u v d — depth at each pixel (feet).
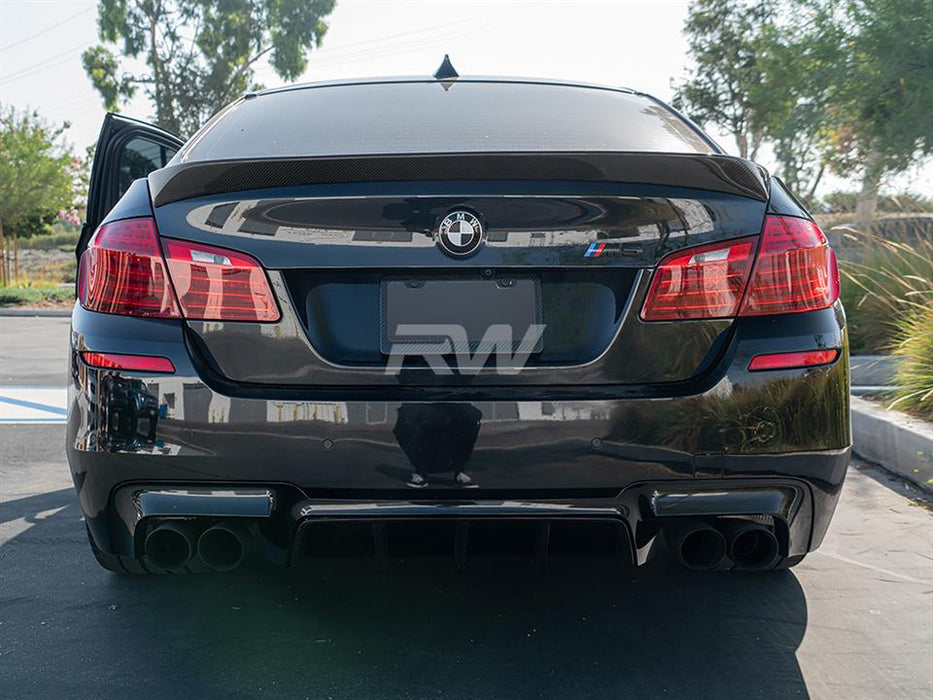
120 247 7.39
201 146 8.88
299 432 7.05
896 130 40.88
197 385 7.14
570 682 7.56
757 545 7.87
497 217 7.18
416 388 7.16
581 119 9.23
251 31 152.35
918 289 25.64
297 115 9.29
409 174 7.20
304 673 7.70
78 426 7.42
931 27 40.24
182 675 7.68
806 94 43.80
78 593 9.51
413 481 7.07
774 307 7.38
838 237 31.32
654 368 7.24
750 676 7.72
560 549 7.50
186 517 7.26
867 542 11.41
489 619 8.79
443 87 9.92
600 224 7.22
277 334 7.18
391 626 8.62
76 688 7.47
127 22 147.43
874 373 21.66
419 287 7.22
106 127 10.24
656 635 8.49
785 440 7.28
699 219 7.33
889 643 8.42
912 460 14.48
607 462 7.10
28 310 63.62
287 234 7.22
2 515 12.42
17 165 83.20
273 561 7.43
